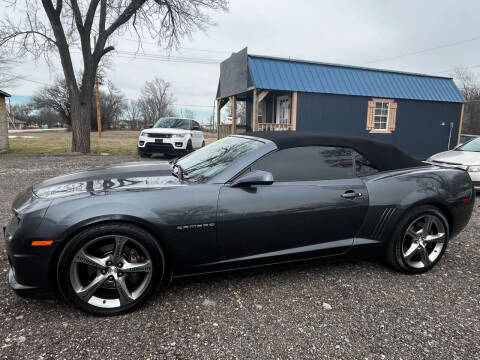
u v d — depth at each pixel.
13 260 2.22
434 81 14.09
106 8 13.05
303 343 2.13
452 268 3.33
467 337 2.24
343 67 12.88
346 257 3.01
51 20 12.27
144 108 72.44
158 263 2.41
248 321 2.35
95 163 10.55
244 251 2.66
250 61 11.73
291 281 2.96
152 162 3.66
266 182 2.48
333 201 2.82
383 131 13.09
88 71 13.42
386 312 2.52
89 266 2.40
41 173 8.47
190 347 2.07
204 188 2.54
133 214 2.30
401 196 3.02
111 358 1.95
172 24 14.05
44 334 2.14
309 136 2.99
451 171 3.37
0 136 14.19
